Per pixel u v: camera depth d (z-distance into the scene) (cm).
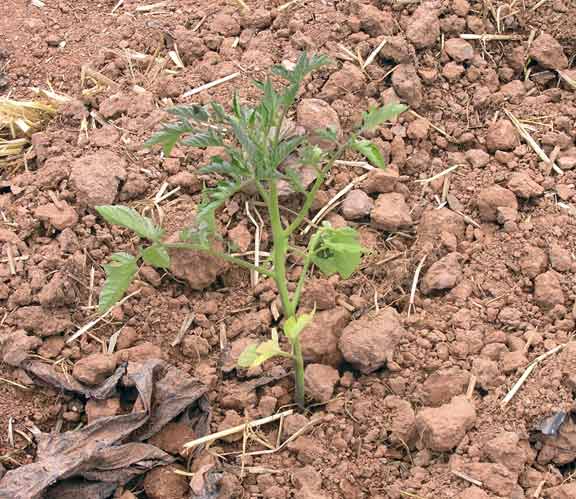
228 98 136
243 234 129
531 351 123
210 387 123
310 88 137
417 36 140
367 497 118
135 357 122
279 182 130
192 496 117
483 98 139
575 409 118
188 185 131
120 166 131
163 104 137
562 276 127
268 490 117
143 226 112
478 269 129
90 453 116
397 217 130
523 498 116
